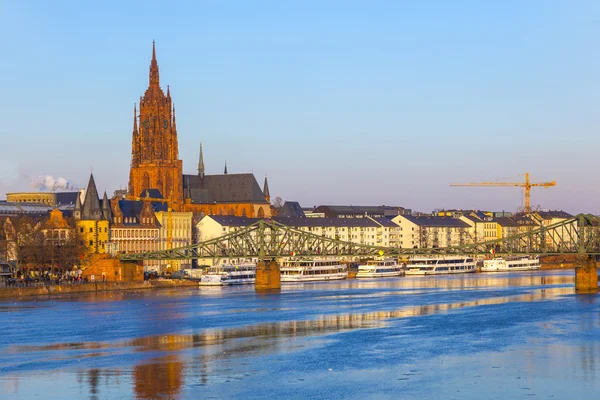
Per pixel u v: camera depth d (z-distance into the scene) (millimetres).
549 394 164625
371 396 163875
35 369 186750
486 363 189125
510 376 177625
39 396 164875
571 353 198750
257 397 163500
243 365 189375
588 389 167625
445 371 182125
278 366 188125
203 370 184750
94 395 165125
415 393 165875
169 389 169125
